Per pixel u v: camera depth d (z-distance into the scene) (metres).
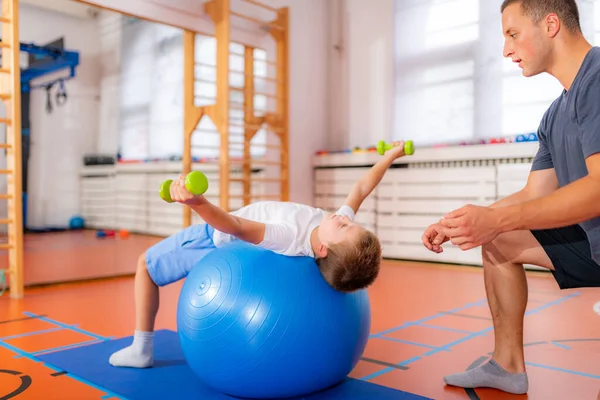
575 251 1.60
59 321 2.79
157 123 7.84
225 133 4.33
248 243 1.80
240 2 4.83
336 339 1.65
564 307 3.08
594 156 1.34
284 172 4.97
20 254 3.41
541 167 1.79
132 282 3.96
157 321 2.75
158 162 7.26
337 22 5.73
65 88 8.45
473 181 4.45
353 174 5.17
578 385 1.87
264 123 5.18
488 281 1.80
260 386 1.64
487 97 4.71
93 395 1.76
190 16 4.41
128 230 7.80
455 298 3.36
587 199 1.33
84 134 8.68
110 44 8.52
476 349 2.31
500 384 1.79
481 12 4.73
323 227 1.73
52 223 8.38
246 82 4.93
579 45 1.49
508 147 4.25
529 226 1.38
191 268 1.99
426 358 2.19
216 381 1.68
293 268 1.68
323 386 1.73
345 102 5.70
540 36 1.49
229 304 1.61
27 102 7.67
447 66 4.96
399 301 3.28
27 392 1.78
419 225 4.79
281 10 4.96
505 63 4.61
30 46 6.16
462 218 1.39
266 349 1.58
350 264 1.63
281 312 1.59
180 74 7.48
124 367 2.02
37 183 8.23
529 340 2.43
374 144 5.48
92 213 8.47
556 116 1.60
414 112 5.18
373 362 2.14
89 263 4.84
